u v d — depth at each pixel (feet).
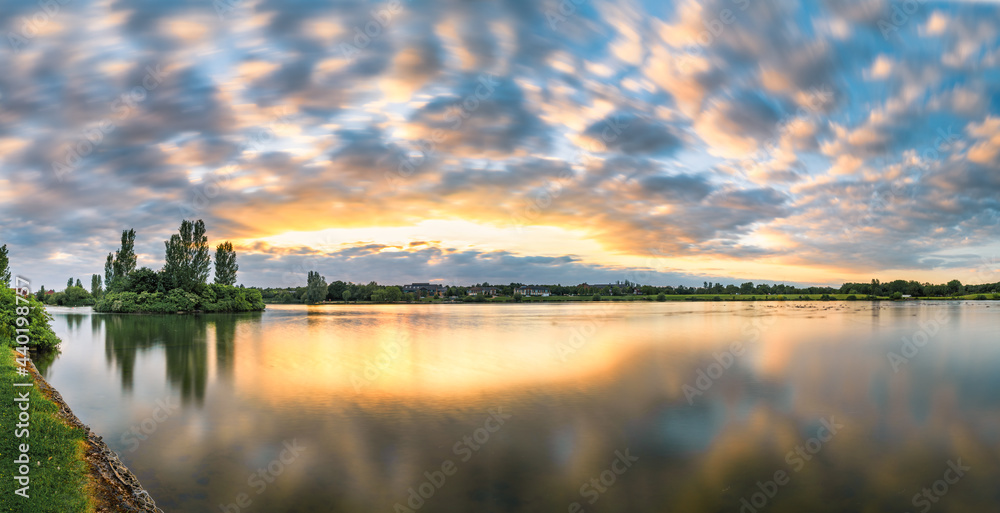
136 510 41.73
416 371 112.06
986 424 72.28
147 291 342.85
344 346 159.63
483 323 264.52
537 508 46.80
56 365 121.19
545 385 97.25
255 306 415.44
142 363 123.65
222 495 48.80
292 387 95.09
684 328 218.79
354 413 77.15
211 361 127.13
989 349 147.33
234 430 68.59
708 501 48.91
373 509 46.29
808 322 252.83
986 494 51.11
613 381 100.78
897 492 51.67
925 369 115.96
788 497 49.90
